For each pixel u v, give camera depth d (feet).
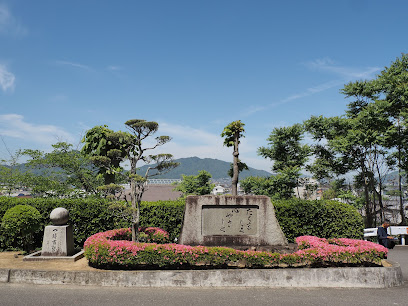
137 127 31.89
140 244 27.81
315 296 23.56
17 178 53.93
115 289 24.39
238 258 27.43
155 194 112.06
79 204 40.22
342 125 77.66
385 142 73.82
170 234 41.55
